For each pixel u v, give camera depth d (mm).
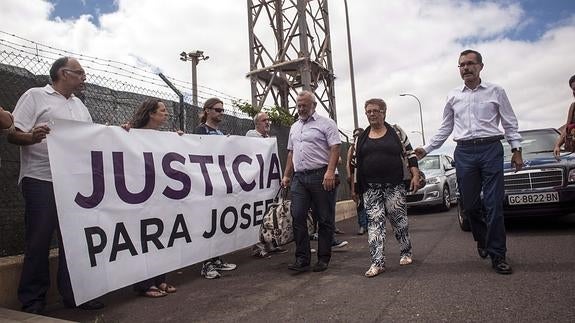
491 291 3656
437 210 11508
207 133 5332
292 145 5223
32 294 3582
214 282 4699
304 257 4891
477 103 4402
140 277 4094
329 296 3885
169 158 4629
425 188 10852
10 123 3217
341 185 11547
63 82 3789
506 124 4418
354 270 4844
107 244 3859
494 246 4277
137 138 4336
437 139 4844
